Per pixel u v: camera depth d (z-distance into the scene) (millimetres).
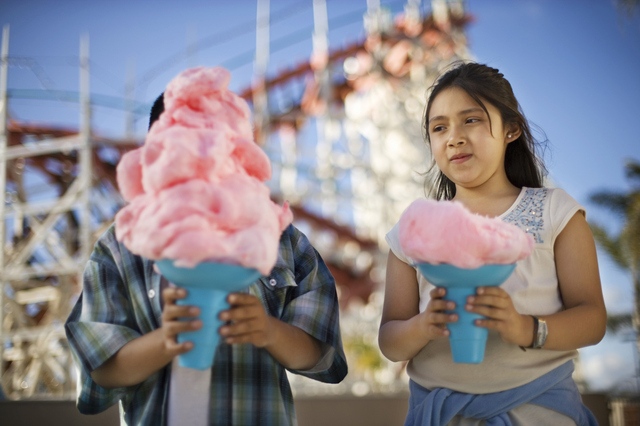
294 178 18312
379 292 18438
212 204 1188
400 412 3176
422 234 1338
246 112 1426
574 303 1688
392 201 18125
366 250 18484
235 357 1653
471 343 1384
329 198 17922
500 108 1843
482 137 1801
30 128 15789
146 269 1683
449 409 1676
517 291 1711
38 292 15500
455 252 1296
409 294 1907
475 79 1839
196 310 1234
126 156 1341
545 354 1686
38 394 13922
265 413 1639
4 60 14594
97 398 1625
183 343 1247
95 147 15312
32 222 14750
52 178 16516
